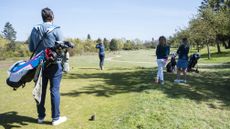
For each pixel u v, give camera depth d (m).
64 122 6.43
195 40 47.72
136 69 19.67
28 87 10.76
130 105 7.77
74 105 7.88
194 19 47.69
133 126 6.31
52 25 6.00
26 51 44.00
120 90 10.09
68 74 15.76
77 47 54.22
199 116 7.31
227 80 13.26
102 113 7.11
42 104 6.32
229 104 8.62
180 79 12.99
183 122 6.76
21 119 6.61
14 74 5.84
